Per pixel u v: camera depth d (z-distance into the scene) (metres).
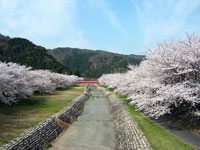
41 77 31.59
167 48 12.56
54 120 14.07
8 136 9.46
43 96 29.11
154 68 12.36
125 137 11.55
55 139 12.65
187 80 11.07
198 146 8.15
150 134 9.95
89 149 11.02
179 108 12.82
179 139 9.09
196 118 10.80
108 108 26.28
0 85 16.52
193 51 10.84
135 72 18.83
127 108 19.12
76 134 14.07
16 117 14.09
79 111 23.38
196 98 9.71
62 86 47.88
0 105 18.58
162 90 11.17
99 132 14.76
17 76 19.61
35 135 10.10
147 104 12.41
